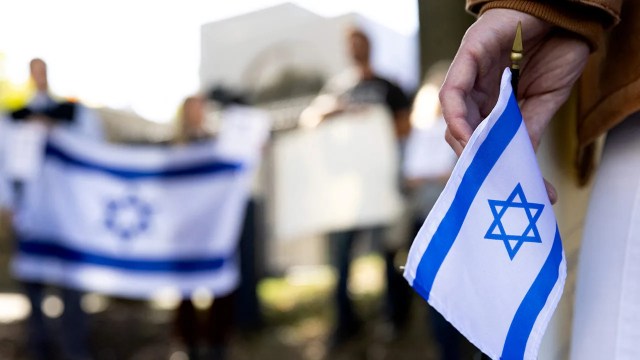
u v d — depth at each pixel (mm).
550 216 1266
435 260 1172
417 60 7523
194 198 5395
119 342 6645
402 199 5668
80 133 5527
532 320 1237
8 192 5453
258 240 6562
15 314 7898
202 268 5355
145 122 8719
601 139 1601
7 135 5441
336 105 5816
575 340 1424
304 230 5922
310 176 5895
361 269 8984
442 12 7363
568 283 1635
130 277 5438
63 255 5516
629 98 1368
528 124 1409
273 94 11227
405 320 6254
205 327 5332
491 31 1330
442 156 5270
